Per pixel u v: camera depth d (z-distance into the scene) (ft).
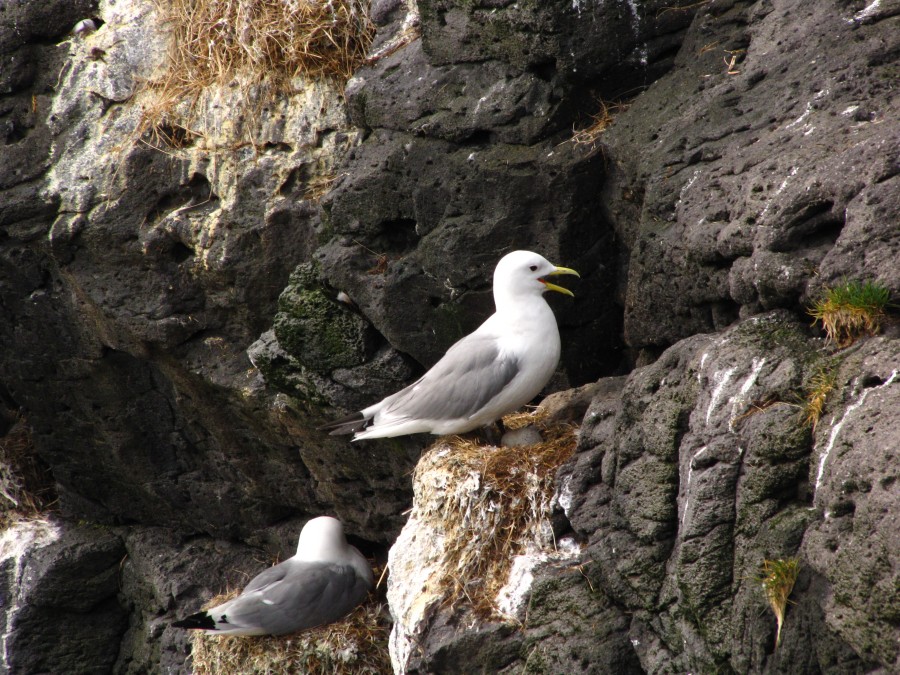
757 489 22.06
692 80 33.37
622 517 26.17
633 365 36.76
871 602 18.90
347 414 39.75
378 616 42.45
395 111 38.01
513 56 35.65
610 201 34.42
